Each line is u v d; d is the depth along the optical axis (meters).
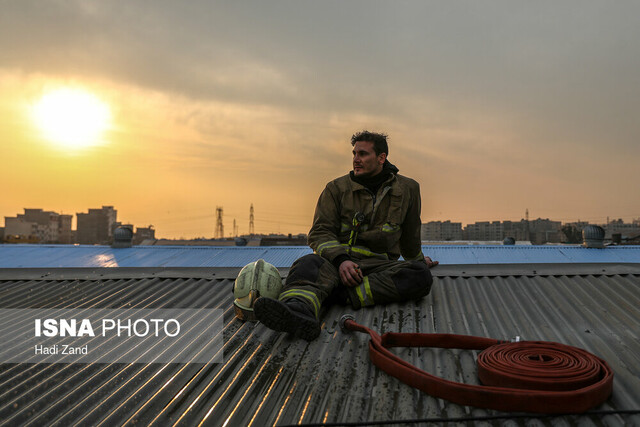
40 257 16.47
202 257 16.30
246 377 2.83
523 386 2.41
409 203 4.26
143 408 2.55
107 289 5.04
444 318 3.69
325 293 3.64
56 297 4.86
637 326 3.45
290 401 2.52
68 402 2.71
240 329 3.62
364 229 4.13
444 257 15.85
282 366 2.93
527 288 4.28
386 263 4.03
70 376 3.04
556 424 2.19
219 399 2.59
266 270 3.77
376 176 4.12
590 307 3.83
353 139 4.16
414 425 2.22
